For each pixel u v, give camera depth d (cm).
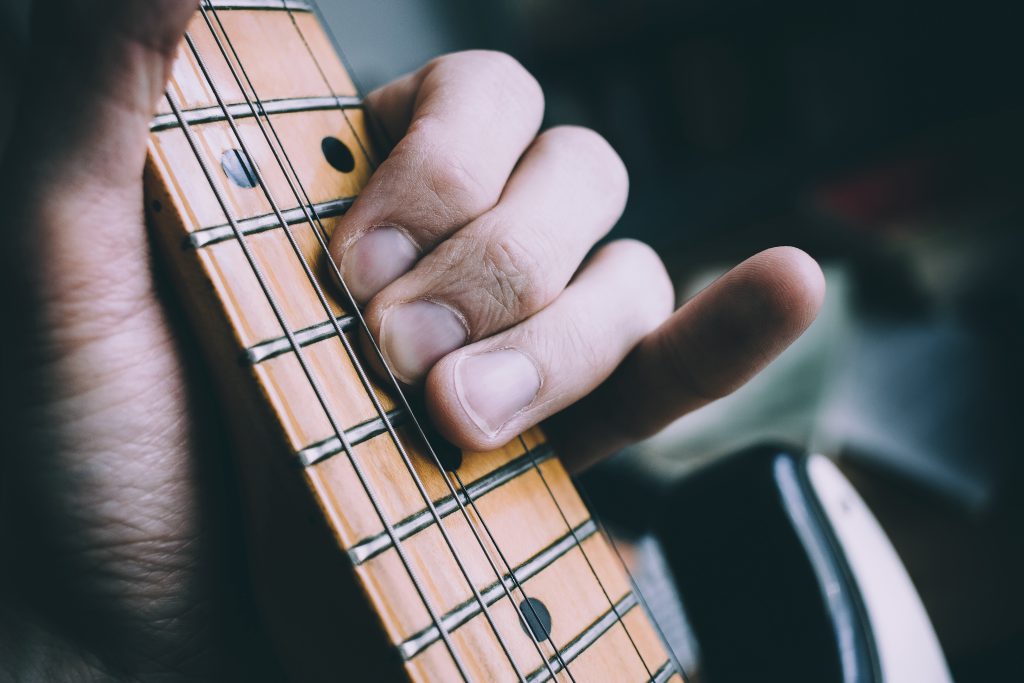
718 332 25
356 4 80
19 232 21
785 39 104
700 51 101
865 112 107
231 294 21
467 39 88
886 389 82
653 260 27
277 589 22
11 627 24
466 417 22
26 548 24
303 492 21
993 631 64
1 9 31
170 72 20
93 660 25
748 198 101
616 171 26
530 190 24
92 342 22
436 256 23
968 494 76
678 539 30
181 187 21
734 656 29
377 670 21
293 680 24
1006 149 100
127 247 22
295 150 23
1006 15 104
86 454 23
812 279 25
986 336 88
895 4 105
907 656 28
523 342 24
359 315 22
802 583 28
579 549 24
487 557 22
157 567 24
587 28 94
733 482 30
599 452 29
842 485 30
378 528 21
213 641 25
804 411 75
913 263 92
